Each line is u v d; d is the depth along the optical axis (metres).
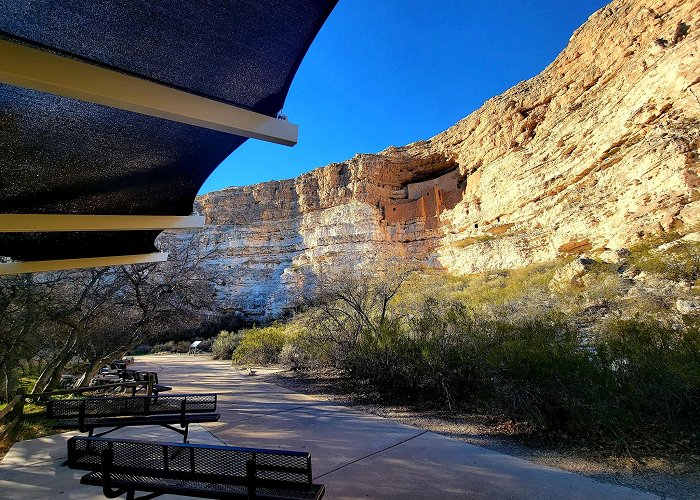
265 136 2.92
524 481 3.26
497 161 30.67
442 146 38.16
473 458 3.85
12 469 4.10
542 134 27.02
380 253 35.69
